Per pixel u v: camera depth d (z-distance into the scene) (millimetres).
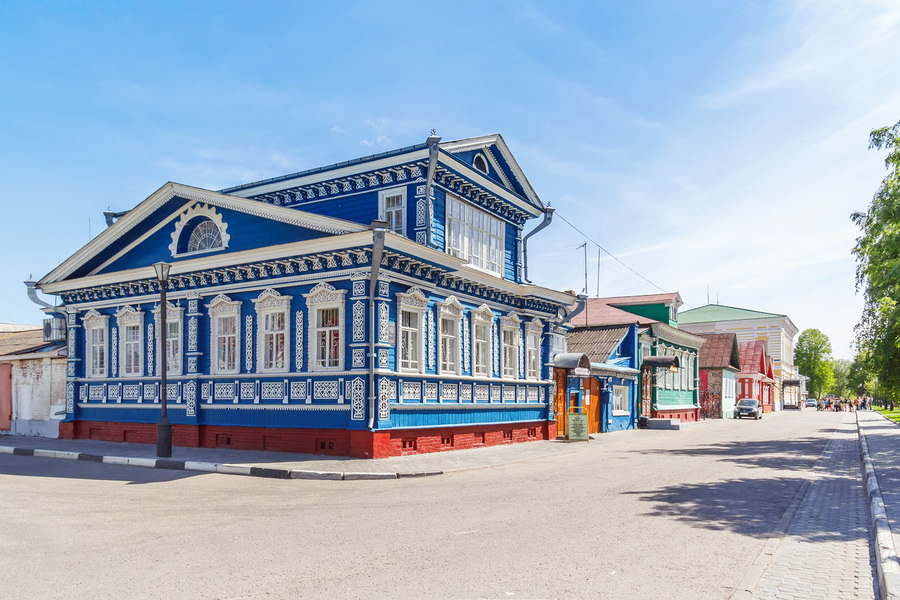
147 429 21594
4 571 7215
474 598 6262
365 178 20656
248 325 19562
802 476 15391
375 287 17188
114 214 24422
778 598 6449
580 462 18375
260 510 10750
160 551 8031
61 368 24578
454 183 21078
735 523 9914
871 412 69188
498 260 23766
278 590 6496
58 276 23781
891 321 20375
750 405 51406
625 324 35000
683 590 6590
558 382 27312
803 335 107750
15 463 17203
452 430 20188
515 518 10047
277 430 18594
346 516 10211
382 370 17219
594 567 7332
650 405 37688
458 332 20875
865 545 8648
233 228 20141
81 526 9469
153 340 21797
